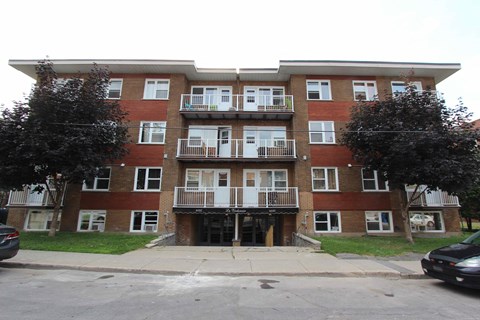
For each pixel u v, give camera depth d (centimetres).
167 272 796
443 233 1681
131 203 1666
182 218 1689
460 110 1349
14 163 1278
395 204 1692
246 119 1870
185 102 1827
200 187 1689
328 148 1753
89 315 466
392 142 1338
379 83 1848
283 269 830
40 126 1257
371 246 1235
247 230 1750
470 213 2192
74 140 1253
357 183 1711
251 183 1791
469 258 634
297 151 1747
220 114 1792
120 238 1391
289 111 1769
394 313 497
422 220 1706
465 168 1259
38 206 1655
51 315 462
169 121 1770
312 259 976
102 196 1672
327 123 1788
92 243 1224
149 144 1736
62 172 1281
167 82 1844
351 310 511
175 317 462
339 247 1191
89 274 777
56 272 792
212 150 1761
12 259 902
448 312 507
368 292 636
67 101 1311
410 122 1363
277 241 1742
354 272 805
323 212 1677
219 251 1131
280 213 1634
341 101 1817
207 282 704
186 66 1777
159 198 1669
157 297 574
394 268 855
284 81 1942
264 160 1738
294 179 1738
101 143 1372
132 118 1770
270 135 1861
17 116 1269
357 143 1467
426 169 1245
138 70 1814
